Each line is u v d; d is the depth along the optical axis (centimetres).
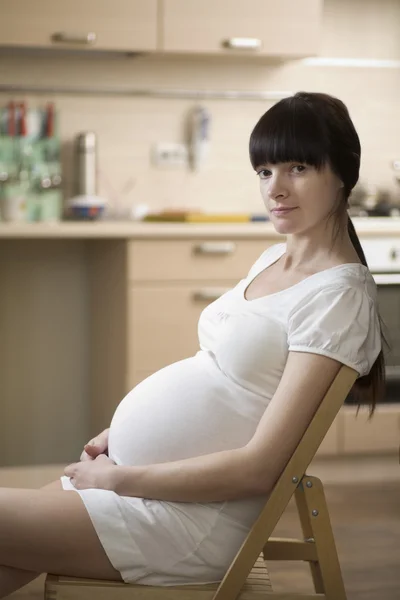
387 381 430
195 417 176
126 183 468
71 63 456
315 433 165
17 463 466
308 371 165
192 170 476
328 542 174
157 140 470
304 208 173
